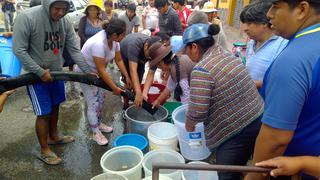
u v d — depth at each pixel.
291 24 1.01
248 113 1.87
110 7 5.79
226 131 1.92
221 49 1.94
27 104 4.34
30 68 2.49
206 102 1.85
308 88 0.96
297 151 1.13
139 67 3.52
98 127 3.39
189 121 1.99
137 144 2.93
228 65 1.83
